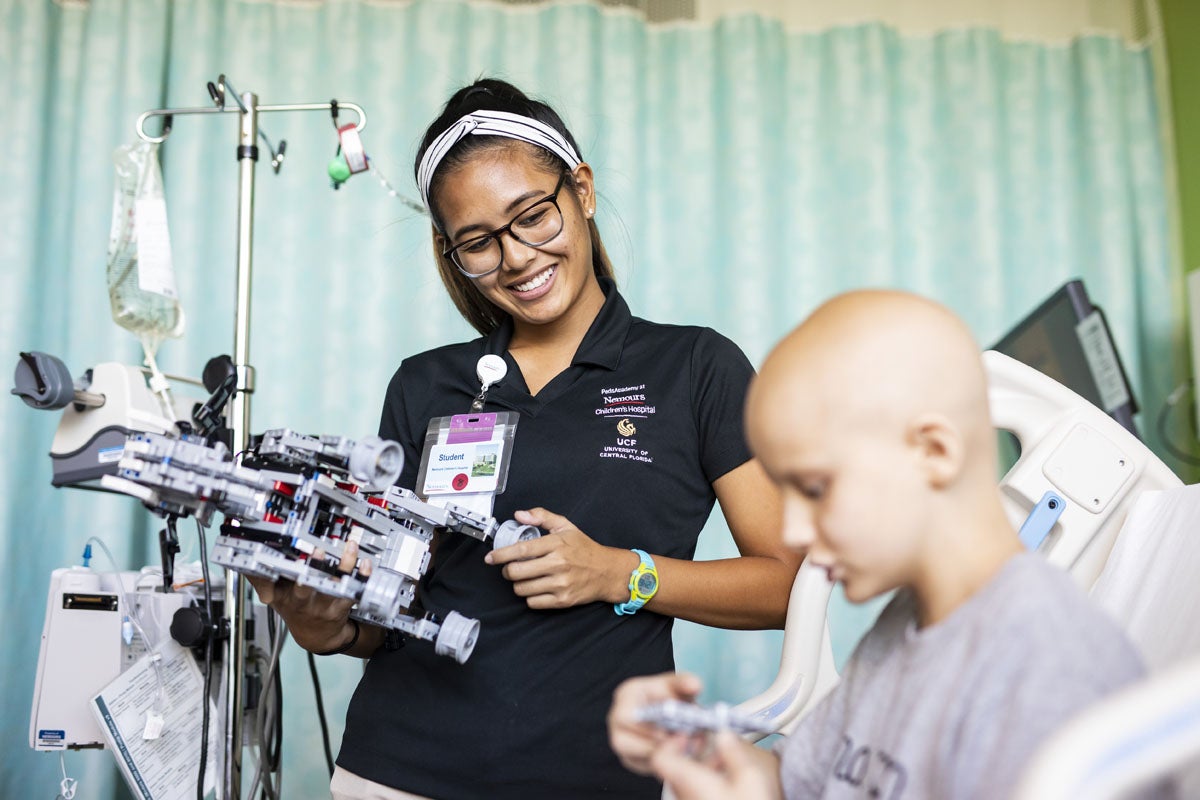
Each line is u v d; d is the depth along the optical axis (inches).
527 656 51.4
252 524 44.8
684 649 108.0
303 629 52.9
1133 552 45.9
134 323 80.4
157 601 76.5
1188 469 115.9
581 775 49.8
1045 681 25.0
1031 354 97.2
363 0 118.1
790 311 117.6
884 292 30.4
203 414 63.4
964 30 124.3
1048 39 125.6
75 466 71.4
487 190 54.9
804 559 53.6
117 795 102.2
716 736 27.5
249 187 76.7
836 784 30.2
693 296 116.4
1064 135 123.4
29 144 109.9
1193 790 30.4
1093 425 51.2
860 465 28.2
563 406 56.2
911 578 29.9
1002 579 27.9
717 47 121.9
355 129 81.0
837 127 121.4
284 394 111.2
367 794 52.4
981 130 122.1
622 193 116.4
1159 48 123.6
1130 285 119.0
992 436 30.0
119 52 113.7
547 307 56.4
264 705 74.9
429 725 51.4
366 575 46.4
